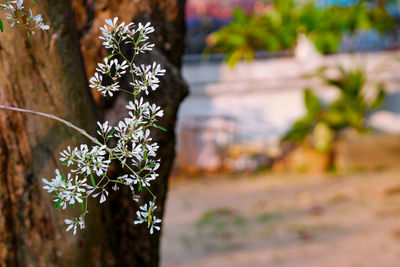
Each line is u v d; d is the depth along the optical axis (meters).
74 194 0.93
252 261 4.98
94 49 1.73
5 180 1.79
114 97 1.71
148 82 0.98
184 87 1.81
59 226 1.84
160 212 1.92
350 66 10.05
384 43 10.19
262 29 8.09
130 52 1.49
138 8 1.68
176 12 1.86
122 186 1.83
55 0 1.62
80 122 1.75
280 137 10.19
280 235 5.78
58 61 1.68
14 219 1.83
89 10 1.73
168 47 1.86
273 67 10.21
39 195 1.80
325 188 7.99
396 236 5.43
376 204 6.81
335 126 9.50
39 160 1.77
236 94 10.29
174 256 5.26
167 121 1.81
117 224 1.91
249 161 9.98
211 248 5.46
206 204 7.60
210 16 11.14
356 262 4.78
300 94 10.11
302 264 4.82
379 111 9.81
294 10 7.61
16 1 1.06
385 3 8.04
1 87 1.68
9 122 1.72
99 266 1.93
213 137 10.37
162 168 1.85
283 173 9.48
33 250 1.87
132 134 0.96
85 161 0.94
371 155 9.03
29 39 1.62
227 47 9.05
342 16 7.27
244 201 7.62
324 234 5.70
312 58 10.11
